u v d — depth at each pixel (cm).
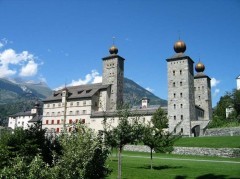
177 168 3928
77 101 11950
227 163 4469
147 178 3272
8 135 3250
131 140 2928
